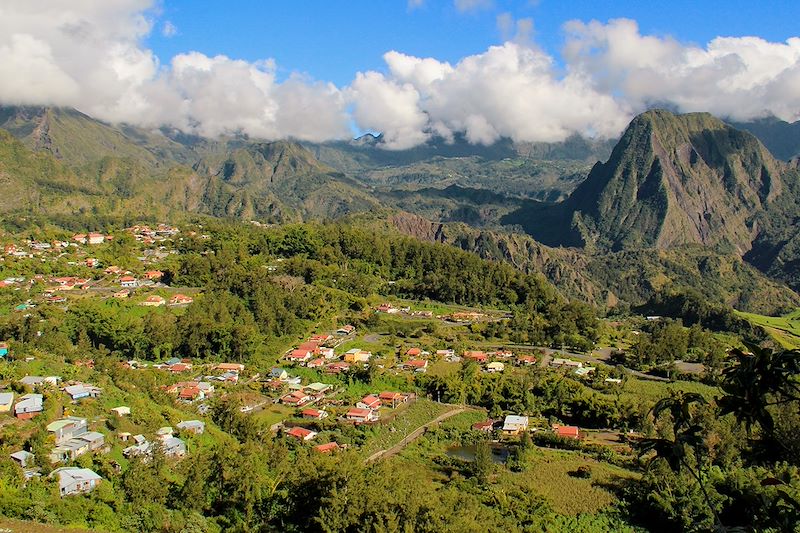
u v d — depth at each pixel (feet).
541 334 596.29
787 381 64.13
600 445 360.89
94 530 207.72
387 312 652.48
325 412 400.26
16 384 304.09
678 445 68.49
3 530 194.18
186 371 465.06
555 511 274.77
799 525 86.99
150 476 239.71
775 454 69.77
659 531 258.57
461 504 232.53
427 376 467.52
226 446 281.74
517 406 426.51
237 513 228.43
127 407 316.40
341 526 196.13
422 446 363.97
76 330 489.26
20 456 239.09
